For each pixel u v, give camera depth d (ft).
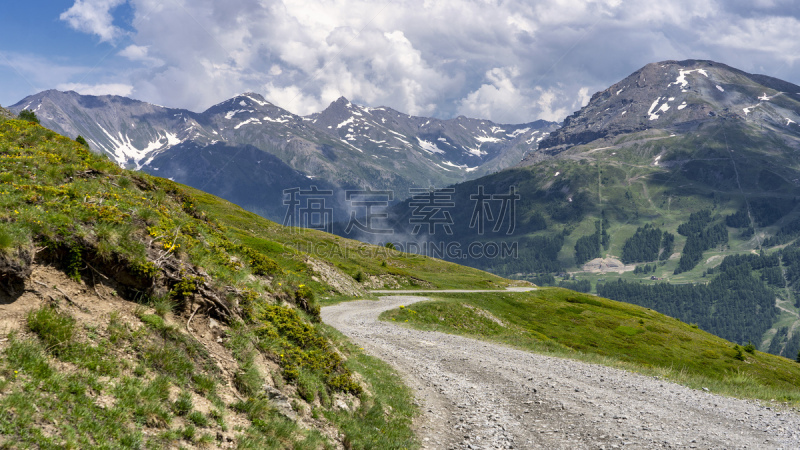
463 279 359.25
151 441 25.91
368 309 180.14
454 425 51.16
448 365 82.07
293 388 40.63
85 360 27.50
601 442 45.65
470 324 199.52
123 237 35.37
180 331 34.73
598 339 248.93
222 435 30.01
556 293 360.89
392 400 55.36
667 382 78.74
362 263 318.24
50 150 49.67
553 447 44.45
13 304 27.12
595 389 67.51
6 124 55.42
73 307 29.91
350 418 43.65
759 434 50.14
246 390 35.99
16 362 24.36
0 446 20.17
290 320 48.91
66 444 22.41
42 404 23.41
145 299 35.09
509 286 372.38
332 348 54.13
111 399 26.53
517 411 56.08
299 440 34.42
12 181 38.27
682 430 49.80
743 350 284.41
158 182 60.75
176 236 41.73
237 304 42.55
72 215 33.99
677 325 333.62
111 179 50.31
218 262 47.01
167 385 30.07
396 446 42.01
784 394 73.31
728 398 68.13
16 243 27.99
